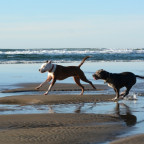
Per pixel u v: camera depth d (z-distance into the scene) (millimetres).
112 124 6914
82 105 8391
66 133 6438
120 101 8812
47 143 6070
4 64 20688
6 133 6422
